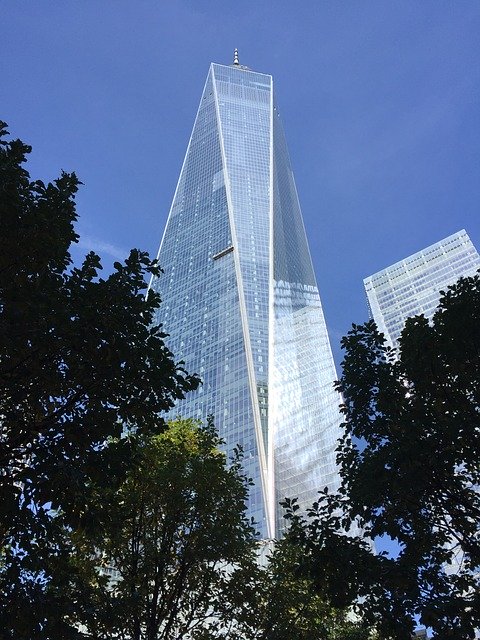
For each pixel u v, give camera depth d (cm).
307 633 2033
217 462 2144
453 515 1622
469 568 1605
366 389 1847
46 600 1159
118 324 1334
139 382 1384
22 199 1415
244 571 2034
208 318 17050
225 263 18275
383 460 1608
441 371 1755
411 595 1416
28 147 1481
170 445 2178
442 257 19000
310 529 1638
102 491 1531
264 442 13088
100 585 1811
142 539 1908
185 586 1953
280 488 12688
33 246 1335
